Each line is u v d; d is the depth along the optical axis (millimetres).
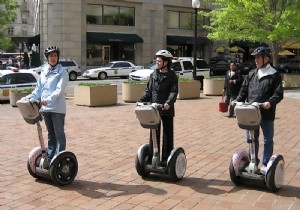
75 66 34875
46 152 6531
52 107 6336
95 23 41344
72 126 12070
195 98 20469
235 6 22969
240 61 43031
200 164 7695
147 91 6586
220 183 6516
